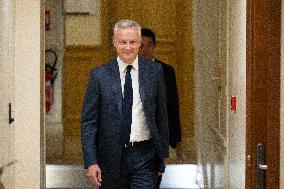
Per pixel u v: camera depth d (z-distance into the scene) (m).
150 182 8.58
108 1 18.70
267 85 6.58
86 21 18.58
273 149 6.46
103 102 8.48
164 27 19.00
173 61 19.00
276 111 6.41
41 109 9.42
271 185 6.52
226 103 10.10
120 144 8.47
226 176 10.05
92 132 8.53
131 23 8.42
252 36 6.78
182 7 18.89
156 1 18.98
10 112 8.30
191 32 18.80
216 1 11.30
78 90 18.61
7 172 8.11
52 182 15.33
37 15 9.07
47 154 17.09
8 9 8.18
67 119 18.59
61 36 17.48
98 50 18.69
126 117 8.45
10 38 8.45
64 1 18.17
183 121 18.83
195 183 15.38
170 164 15.80
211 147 12.03
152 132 8.52
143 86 8.49
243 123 8.62
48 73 17.38
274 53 6.38
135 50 8.41
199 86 13.88
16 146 9.19
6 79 7.99
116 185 8.60
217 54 11.17
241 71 8.80
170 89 11.50
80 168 15.70
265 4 6.63
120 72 8.52
